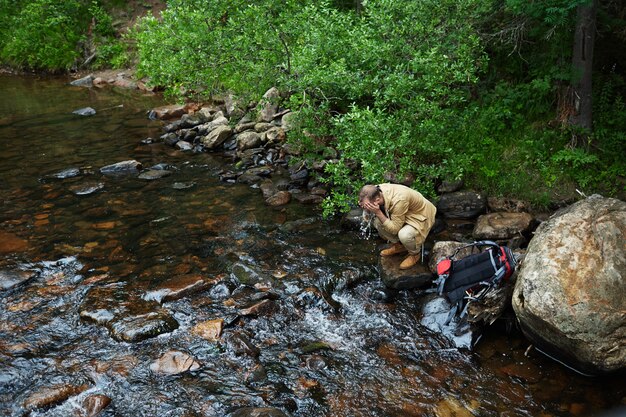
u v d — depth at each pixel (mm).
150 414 3584
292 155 8109
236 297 4891
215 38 7422
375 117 6055
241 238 5973
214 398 3721
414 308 4785
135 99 13031
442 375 3998
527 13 6227
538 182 6367
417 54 6160
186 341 4293
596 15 6574
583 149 6422
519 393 3814
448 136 6668
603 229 4102
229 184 7566
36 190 7305
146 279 5137
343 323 4605
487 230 5625
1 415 3512
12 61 17547
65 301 4809
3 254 5559
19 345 4203
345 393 3807
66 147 9242
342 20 7281
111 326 4418
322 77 6484
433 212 5020
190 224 6320
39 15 17422
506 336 4438
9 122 10891
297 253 5641
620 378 3947
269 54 7457
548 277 3930
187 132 9484
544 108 7105
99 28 17078
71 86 14977
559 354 4031
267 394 3771
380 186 4859
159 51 7949
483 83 7855
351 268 5332
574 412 3639
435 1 6781
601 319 3699
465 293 4457
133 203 6918
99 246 5777
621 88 7109
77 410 3582
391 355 4215
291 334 4457
